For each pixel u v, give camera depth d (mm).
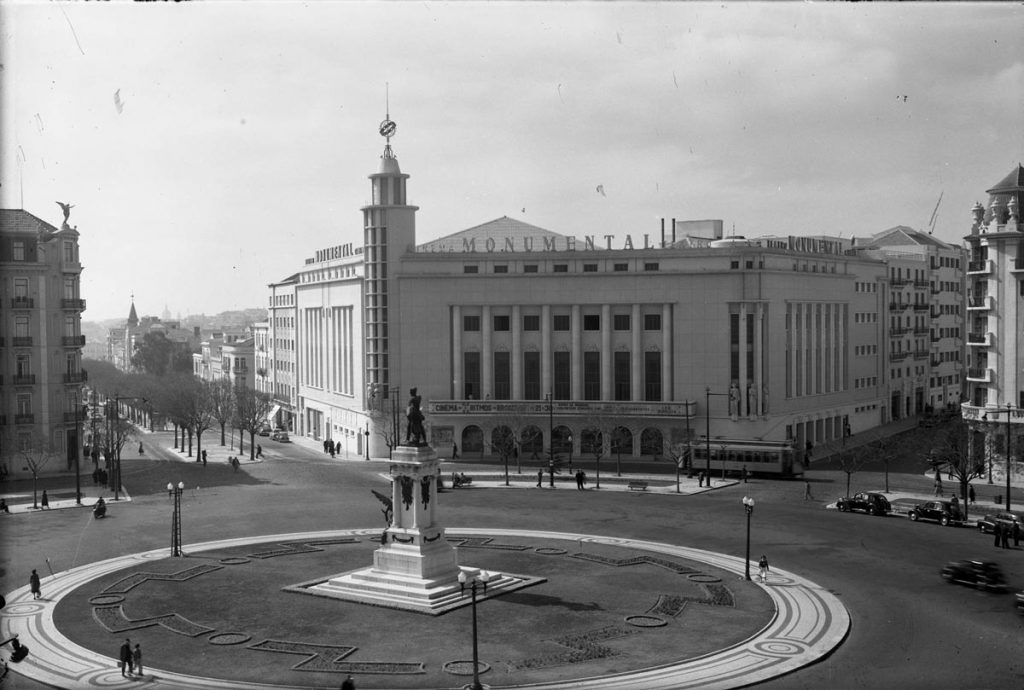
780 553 74438
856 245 188500
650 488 109438
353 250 158750
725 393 129000
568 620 57094
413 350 137875
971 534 81812
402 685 46344
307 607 60062
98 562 72688
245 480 120375
